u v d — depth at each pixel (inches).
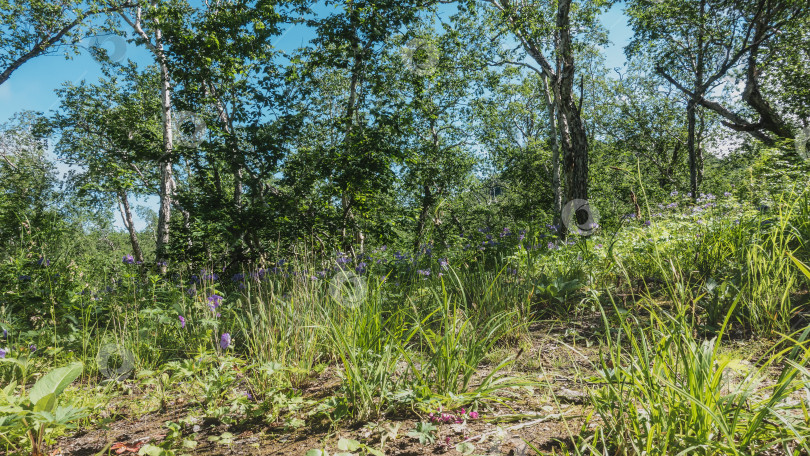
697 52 705.6
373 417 87.4
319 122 439.8
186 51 350.9
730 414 61.5
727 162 946.7
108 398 113.8
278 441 82.6
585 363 106.0
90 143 882.8
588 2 601.9
